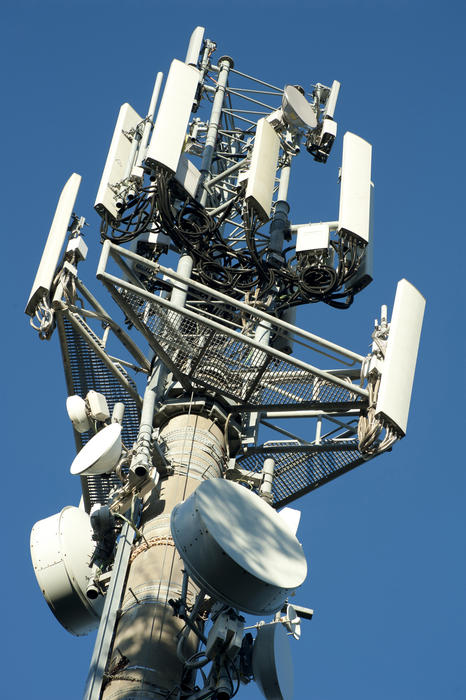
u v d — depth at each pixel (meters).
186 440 20.59
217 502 16.75
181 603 17.00
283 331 24.81
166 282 21.69
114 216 23.16
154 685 16.67
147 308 20.64
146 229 23.25
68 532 20.36
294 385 21.39
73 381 22.30
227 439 21.30
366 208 23.42
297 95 27.12
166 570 18.16
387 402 20.41
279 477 22.62
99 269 20.09
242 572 15.89
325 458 22.41
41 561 20.05
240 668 17.50
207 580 16.02
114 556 19.03
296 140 27.73
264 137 23.28
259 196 22.55
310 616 19.14
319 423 22.25
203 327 21.64
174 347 20.91
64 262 21.47
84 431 21.19
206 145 26.95
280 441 22.09
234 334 20.34
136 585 18.05
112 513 18.98
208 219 23.56
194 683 17.12
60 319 21.59
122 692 16.58
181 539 16.33
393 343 21.05
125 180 23.28
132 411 22.19
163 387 21.53
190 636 17.56
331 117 27.34
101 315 21.61
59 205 22.62
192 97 22.78
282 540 16.98
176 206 25.03
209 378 21.23
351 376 21.61
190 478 19.86
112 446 19.52
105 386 22.31
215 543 15.98
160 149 21.95
